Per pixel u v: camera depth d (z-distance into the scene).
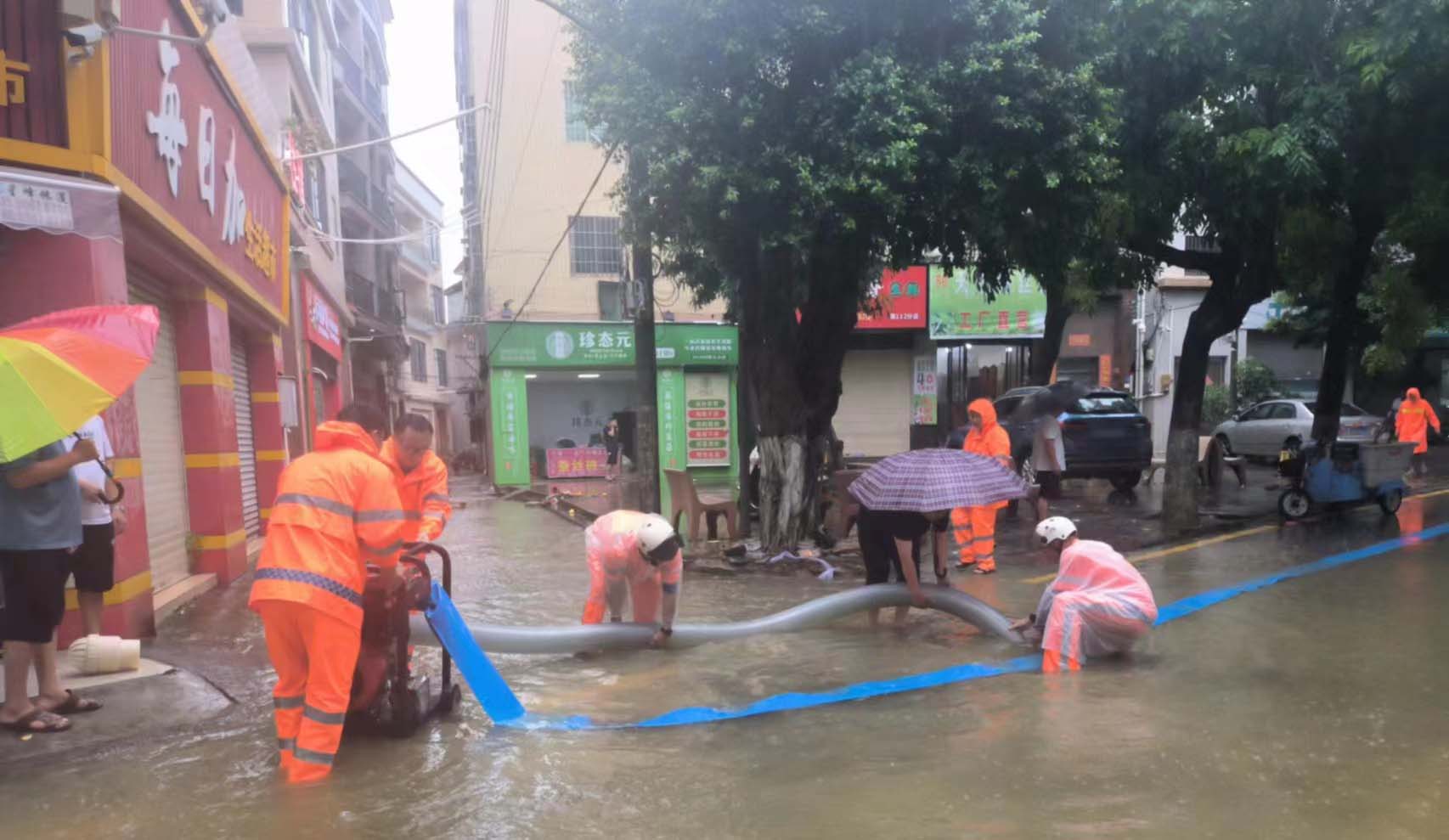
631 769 3.92
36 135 5.24
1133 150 10.13
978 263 9.62
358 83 27.83
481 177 24.44
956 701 4.80
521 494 18.34
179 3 7.11
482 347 24.50
